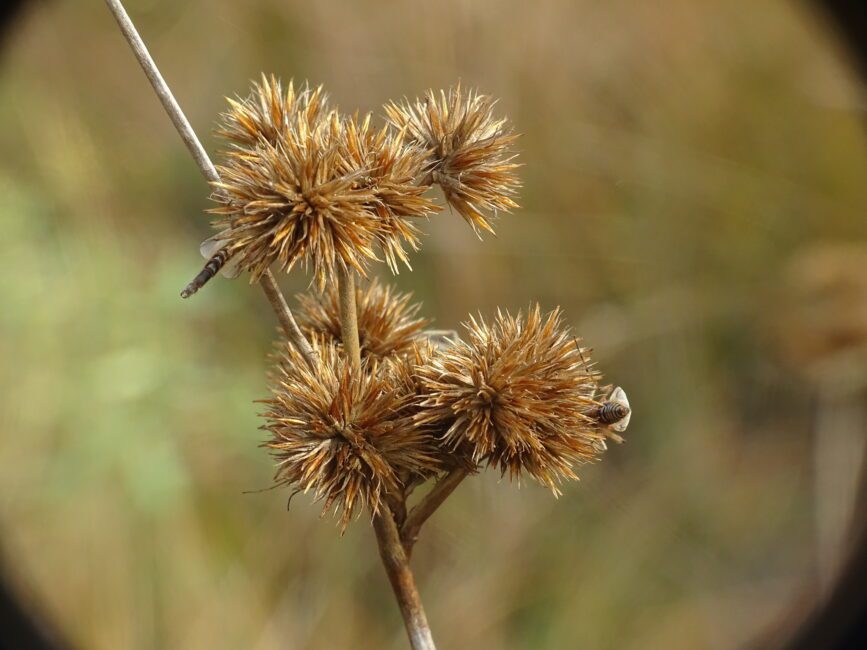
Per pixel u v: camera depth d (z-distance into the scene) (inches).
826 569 13.3
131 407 11.8
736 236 14.2
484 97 5.6
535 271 13.8
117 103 14.9
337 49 14.0
